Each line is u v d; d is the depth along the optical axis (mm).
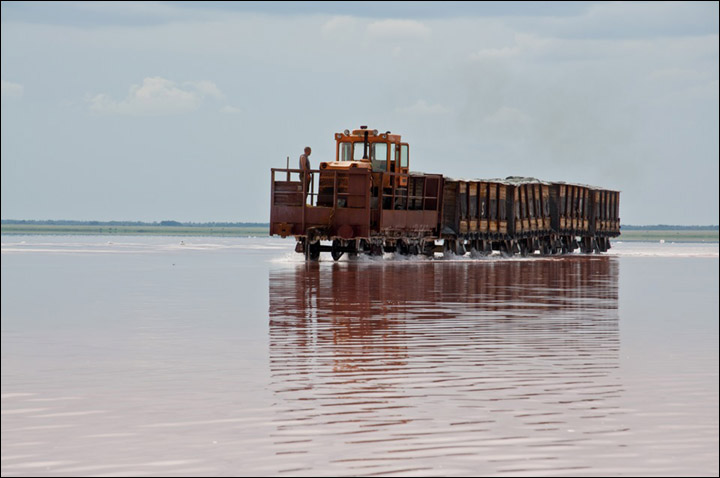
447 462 26266
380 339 49844
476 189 160500
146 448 27625
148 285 89938
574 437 28828
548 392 35469
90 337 51094
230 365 41531
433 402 33656
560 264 140875
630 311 65812
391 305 68625
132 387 36469
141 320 59312
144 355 44469
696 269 128625
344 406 33000
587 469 25656
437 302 71125
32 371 40125
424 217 144000
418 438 28688
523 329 54500
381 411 32219
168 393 35281
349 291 81125
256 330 53812
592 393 35281
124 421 30812
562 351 45750
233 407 32812
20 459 26578
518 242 180375
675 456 26906
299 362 42344
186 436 28938
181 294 78875
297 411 32219
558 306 69062
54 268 123000
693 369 40594
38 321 59281
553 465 26000
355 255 133125
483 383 37281
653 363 42219
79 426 30172
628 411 32281
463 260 150000
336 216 127688
